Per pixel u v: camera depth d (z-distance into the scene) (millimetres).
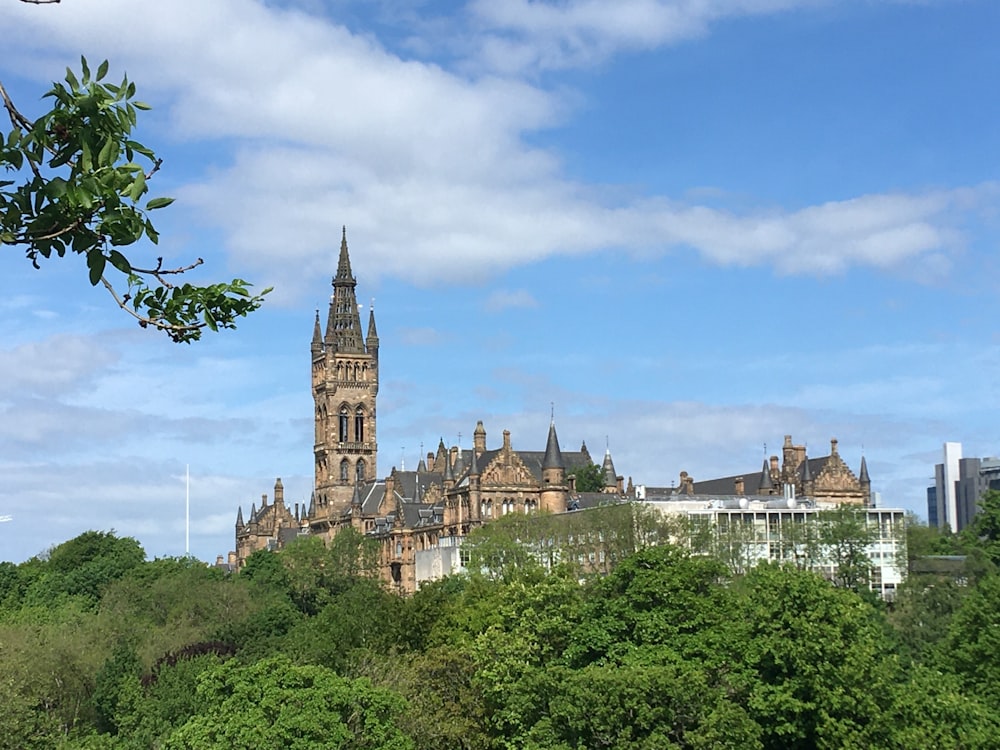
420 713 109188
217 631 180500
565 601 126812
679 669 99562
